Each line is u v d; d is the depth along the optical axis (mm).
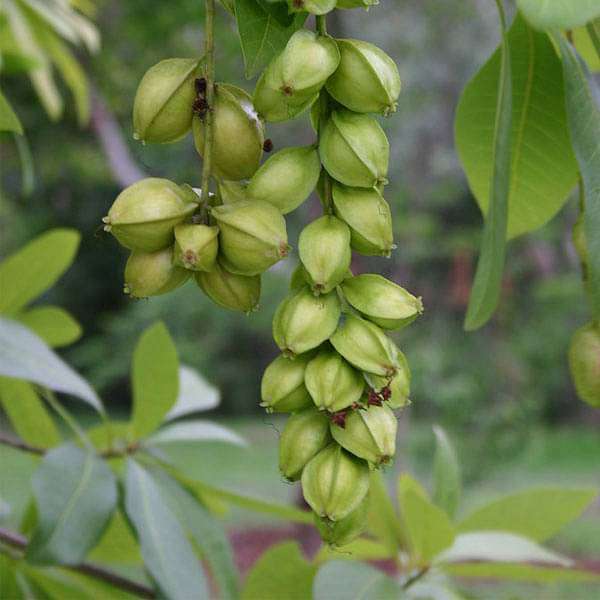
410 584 835
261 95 564
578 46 700
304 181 572
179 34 3123
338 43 564
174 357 873
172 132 592
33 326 966
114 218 567
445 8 3932
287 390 566
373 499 856
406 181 4125
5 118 720
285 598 815
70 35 1366
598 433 5379
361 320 562
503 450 3445
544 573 840
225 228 564
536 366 3867
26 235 4879
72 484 735
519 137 681
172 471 832
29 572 825
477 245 3873
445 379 3635
